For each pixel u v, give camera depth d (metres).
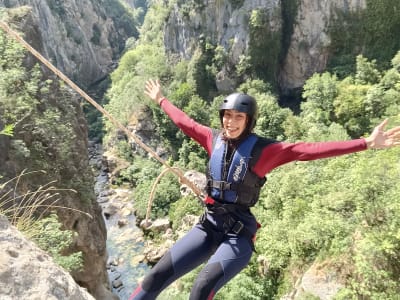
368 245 13.67
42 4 89.81
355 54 59.16
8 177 16.22
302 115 50.06
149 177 45.91
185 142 51.91
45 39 87.44
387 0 55.22
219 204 3.71
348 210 17.38
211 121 54.69
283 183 25.92
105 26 121.06
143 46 84.69
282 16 61.16
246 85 59.12
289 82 64.19
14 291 2.99
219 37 62.12
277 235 21.27
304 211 21.55
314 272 16.03
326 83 47.00
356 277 14.56
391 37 56.56
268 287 20.05
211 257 3.57
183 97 59.88
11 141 16.92
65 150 20.30
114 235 36.94
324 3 58.47
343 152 3.36
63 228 18.91
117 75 82.44
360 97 44.56
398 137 3.27
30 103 18.95
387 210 14.38
